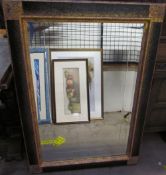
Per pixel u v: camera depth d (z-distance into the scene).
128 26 1.31
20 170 1.42
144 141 1.70
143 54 1.13
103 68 1.50
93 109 1.58
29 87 1.12
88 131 1.56
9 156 1.47
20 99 1.14
